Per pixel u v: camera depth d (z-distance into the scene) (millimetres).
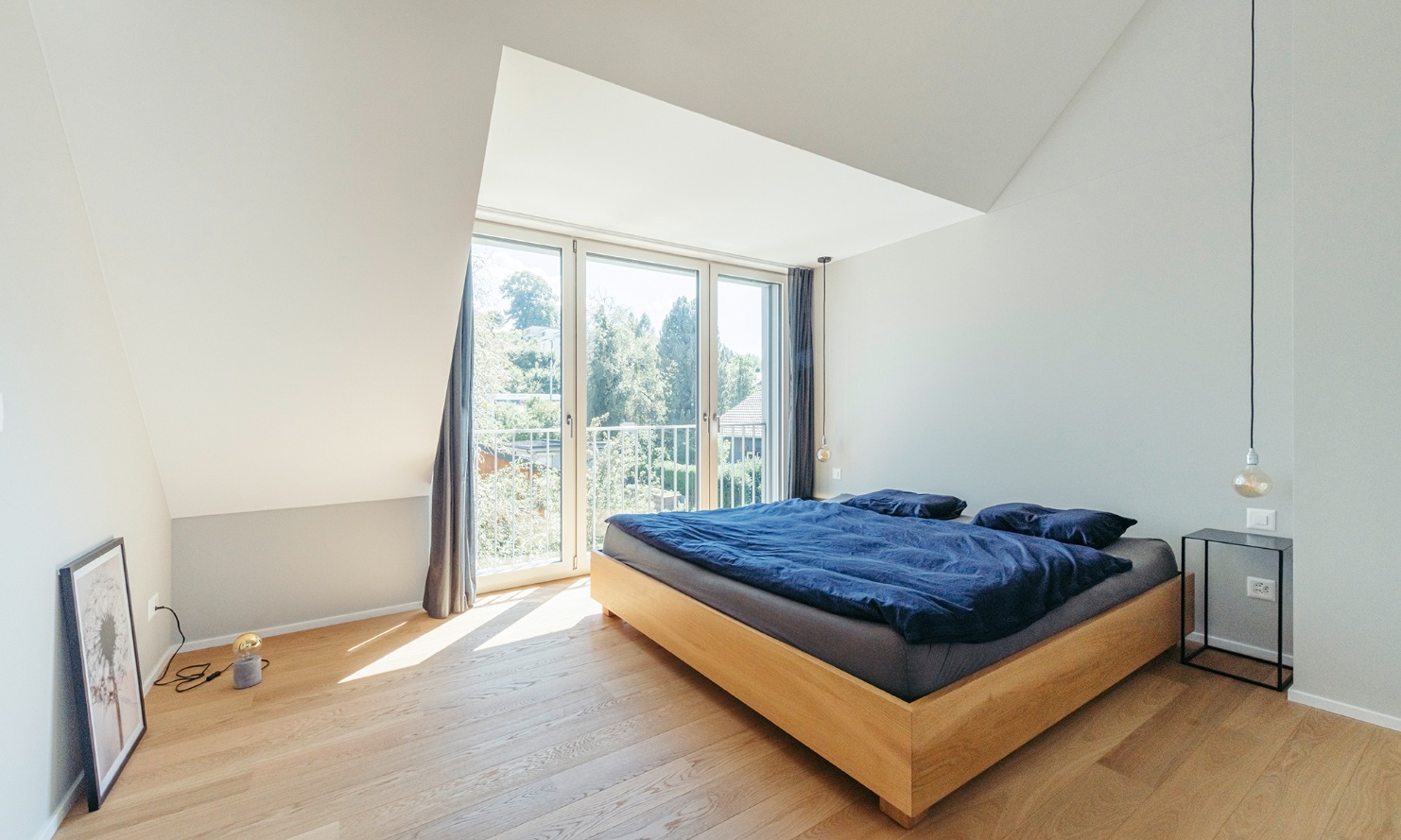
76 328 1782
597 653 2707
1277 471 2455
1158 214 2791
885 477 4215
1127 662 2256
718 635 2205
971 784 1711
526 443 3711
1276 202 2436
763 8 2033
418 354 2631
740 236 3896
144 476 2359
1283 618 2502
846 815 1595
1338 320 2086
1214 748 1885
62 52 1496
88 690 1691
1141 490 2883
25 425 1501
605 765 1834
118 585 1976
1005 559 2256
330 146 1870
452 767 1827
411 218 2156
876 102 2553
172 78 1595
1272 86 2438
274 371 2395
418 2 1689
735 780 1754
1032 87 2869
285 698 2277
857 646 1676
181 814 1617
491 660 2633
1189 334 2703
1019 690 1780
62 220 1676
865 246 4160
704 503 4445
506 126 2406
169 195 1810
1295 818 1558
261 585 2916
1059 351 3193
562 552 3857
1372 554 2029
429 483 3297
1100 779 1733
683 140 2537
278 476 2818
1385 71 1968
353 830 1553
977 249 3576
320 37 1650
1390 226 1972
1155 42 2781
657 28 1982
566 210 3359
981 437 3590
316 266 2148
